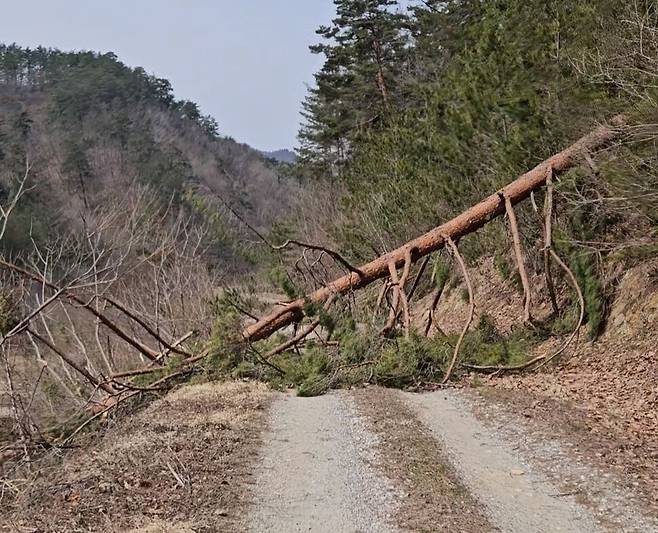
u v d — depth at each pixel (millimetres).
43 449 12195
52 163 53656
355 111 47062
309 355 14945
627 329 14828
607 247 15719
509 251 20141
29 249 30781
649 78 13969
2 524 7559
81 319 20125
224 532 7203
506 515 7648
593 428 10672
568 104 15570
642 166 13898
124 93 88000
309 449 10094
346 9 46719
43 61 99750
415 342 14750
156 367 15688
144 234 21969
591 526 7332
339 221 29562
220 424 11367
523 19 18781
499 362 15141
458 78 21016
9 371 13664
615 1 15359
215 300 16828
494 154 18125
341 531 7262
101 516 7652
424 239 15945
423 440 10359
